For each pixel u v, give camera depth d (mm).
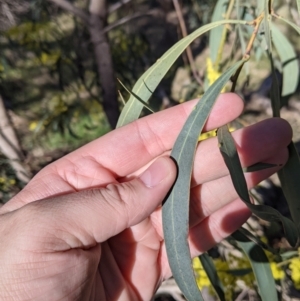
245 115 462
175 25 577
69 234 153
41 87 559
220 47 236
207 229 209
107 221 157
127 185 159
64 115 481
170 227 133
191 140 136
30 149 477
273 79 146
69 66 473
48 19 458
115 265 200
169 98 486
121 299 198
